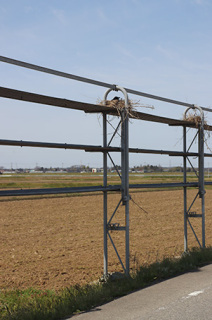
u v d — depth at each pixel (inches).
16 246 490.3
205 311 230.8
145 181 1998.0
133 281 297.9
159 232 589.0
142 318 220.4
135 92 343.3
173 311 231.5
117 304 250.2
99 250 463.2
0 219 738.2
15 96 261.3
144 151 366.3
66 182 1977.1
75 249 470.9
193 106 427.5
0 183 1781.5
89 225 662.5
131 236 555.5
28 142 260.4
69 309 242.5
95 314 232.2
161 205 999.6
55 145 277.1
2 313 248.2
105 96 332.8
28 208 922.7
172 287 285.6
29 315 228.5
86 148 306.2
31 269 378.0
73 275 355.3
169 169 4232.3
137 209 907.4
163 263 347.6
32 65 263.9
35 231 602.9
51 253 449.1
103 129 334.3
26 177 3016.7
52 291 298.7
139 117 368.5
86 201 1101.7
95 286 288.8
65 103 290.2
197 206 987.9
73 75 291.7
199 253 392.5
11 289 312.5
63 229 620.7
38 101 279.3
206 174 2886.3
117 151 334.6
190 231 601.3
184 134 441.1
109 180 2277.3
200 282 298.2
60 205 989.8
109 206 970.1
